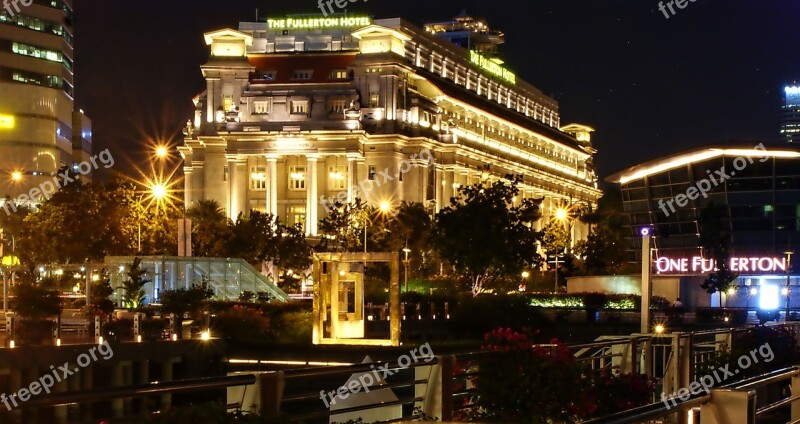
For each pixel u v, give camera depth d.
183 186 183.12
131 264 83.62
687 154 113.06
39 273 99.69
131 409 46.78
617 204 168.50
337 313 60.97
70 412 44.50
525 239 98.31
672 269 115.88
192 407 11.99
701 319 84.12
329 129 170.38
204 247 130.75
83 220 132.75
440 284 106.69
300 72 177.75
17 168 184.00
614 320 85.81
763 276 110.06
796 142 109.81
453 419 18.11
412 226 135.50
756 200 111.12
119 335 60.12
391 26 182.88
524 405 18.17
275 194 170.50
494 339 19.11
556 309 87.50
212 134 175.88
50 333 57.88
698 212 114.25
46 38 190.75
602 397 19.86
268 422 12.45
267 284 91.19
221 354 57.44
